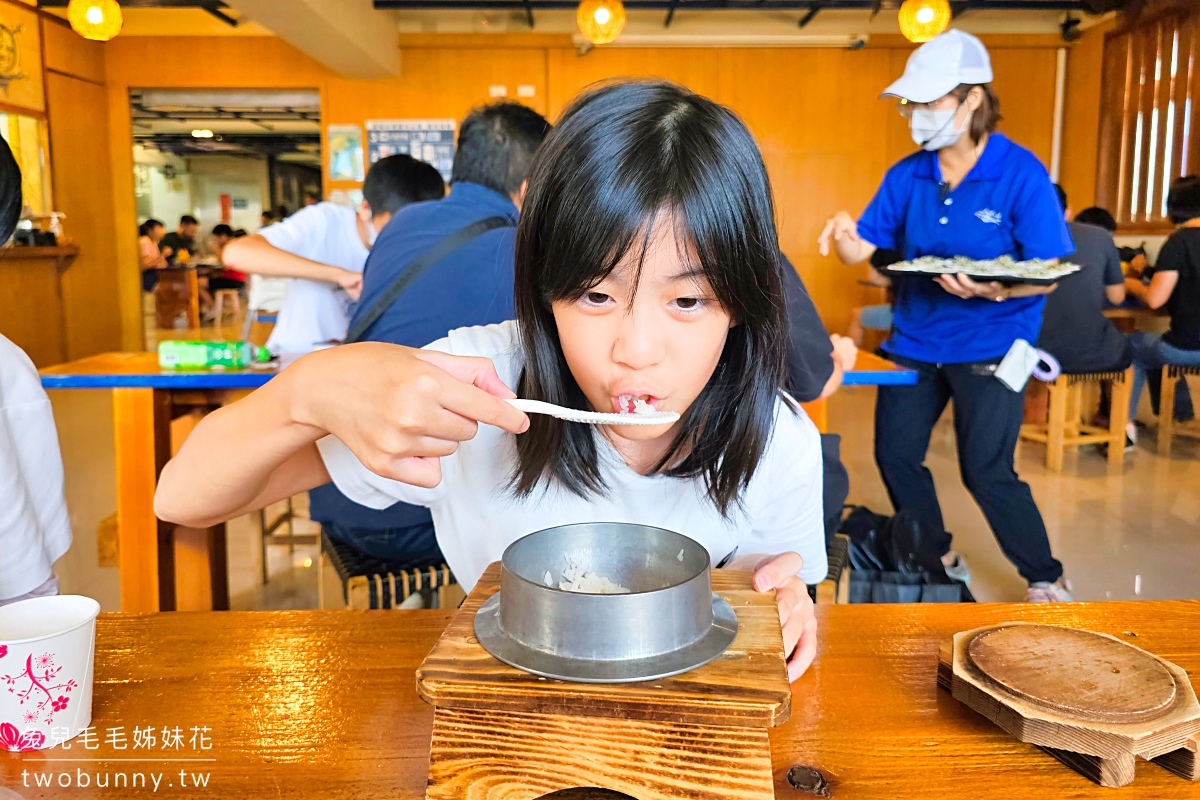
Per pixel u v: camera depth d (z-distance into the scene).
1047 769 0.56
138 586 2.32
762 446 0.77
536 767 0.49
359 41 6.10
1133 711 0.56
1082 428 4.41
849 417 5.71
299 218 3.24
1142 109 6.35
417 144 7.29
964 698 0.62
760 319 0.67
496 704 0.48
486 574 0.67
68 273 6.88
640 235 0.55
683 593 0.52
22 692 0.55
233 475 0.68
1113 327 3.91
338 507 1.66
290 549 3.05
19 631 0.62
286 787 0.53
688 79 7.28
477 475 0.88
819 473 0.92
